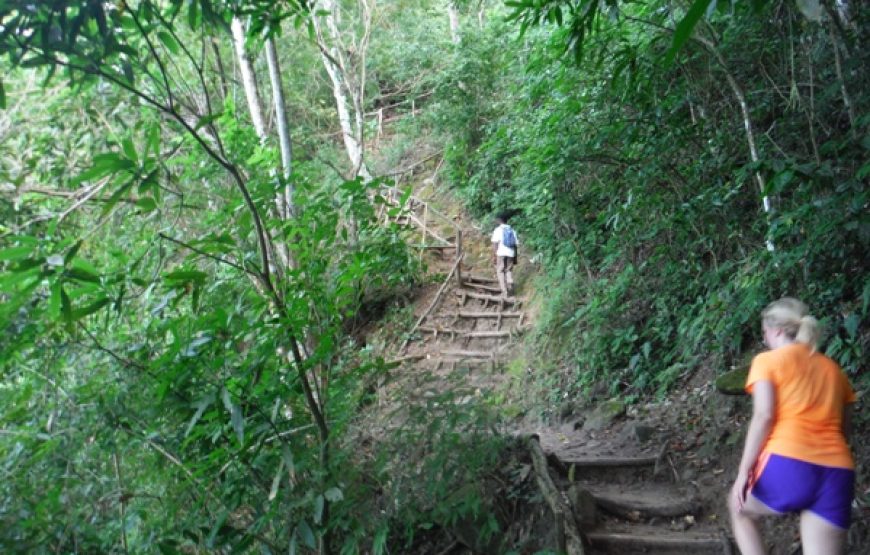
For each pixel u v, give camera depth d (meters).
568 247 8.70
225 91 6.50
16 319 3.18
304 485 3.95
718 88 5.87
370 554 4.45
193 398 3.67
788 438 2.91
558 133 6.81
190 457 3.97
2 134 4.18
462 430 4.44
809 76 5.21
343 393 4.12
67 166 4.40
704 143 6.29
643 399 6.90
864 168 3.83
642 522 4.74
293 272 3.69
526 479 4.88
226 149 4.67
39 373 3.65
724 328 6.07
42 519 3.64
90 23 3.16
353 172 10.62
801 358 3.02
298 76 12.16
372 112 15.10
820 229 4.19
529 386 8.43
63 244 3.02
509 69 10.67
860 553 3.76
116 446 3.85
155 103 3.22
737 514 3.07
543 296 9.82
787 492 2.87
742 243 6.21
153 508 4.02
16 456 3.69
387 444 4.17
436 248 12.17
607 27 5.86
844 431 3.03
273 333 3.66
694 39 5.30
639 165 6.46
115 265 4.08
